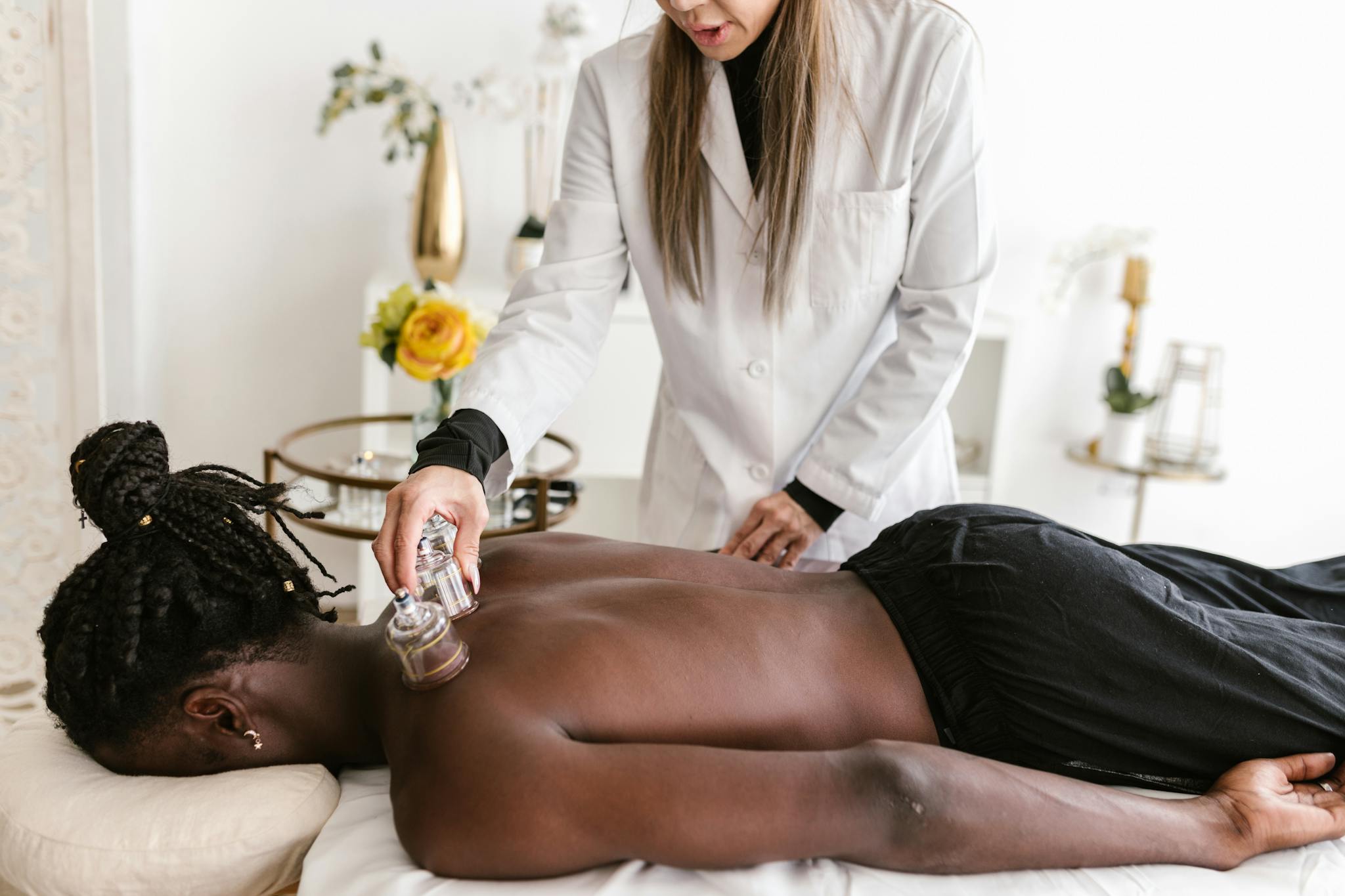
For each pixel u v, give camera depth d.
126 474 0.97
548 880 0.87
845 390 1.52
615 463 2.61
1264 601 1.27
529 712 0.89
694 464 1.52
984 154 1.38
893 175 1.36
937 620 1.10
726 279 1.41
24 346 2.13
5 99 1.96
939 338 1.38
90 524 2.11
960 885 0.90
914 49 1.34
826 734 1.01
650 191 1.39
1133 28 2.89
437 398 2.00
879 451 1.38
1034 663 1.06
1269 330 3.15
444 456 1.12
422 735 0.90
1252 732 1.07
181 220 2.65
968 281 1.40
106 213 2.28
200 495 1.00
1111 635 1.06
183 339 2.71
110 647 0.95
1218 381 3.15
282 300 2.73
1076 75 2.89
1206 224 3.05
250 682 1.00
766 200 1.35
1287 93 2.99
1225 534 3.28
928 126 1.35
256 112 2.62
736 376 1.43
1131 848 0.94
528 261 2.61
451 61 2.66
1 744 1.07
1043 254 2.99
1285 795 1.04
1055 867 0.92
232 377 2.75
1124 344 2.92
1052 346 3.05
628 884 0.87
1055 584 1.08
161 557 0.98
